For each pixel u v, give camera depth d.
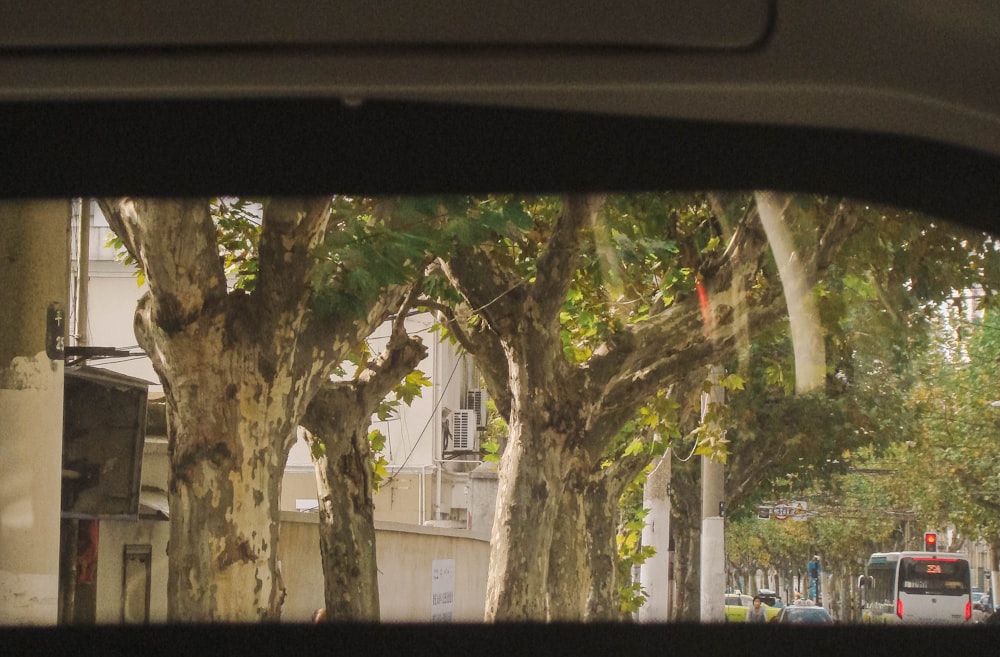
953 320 5.50
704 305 10.23
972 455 5.66
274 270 6.77
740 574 15.94
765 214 4.99
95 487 9.19
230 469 6.94
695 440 17.80
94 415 9.16
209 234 6.67
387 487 23.20
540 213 6.96
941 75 3.32
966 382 5.66
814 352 7.32
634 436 17.20
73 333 8.92
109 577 9.23
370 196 3.56
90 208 6.62
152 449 10.35
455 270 10.48
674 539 19.70
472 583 17.62
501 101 3.42
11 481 5.46
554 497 11.64
